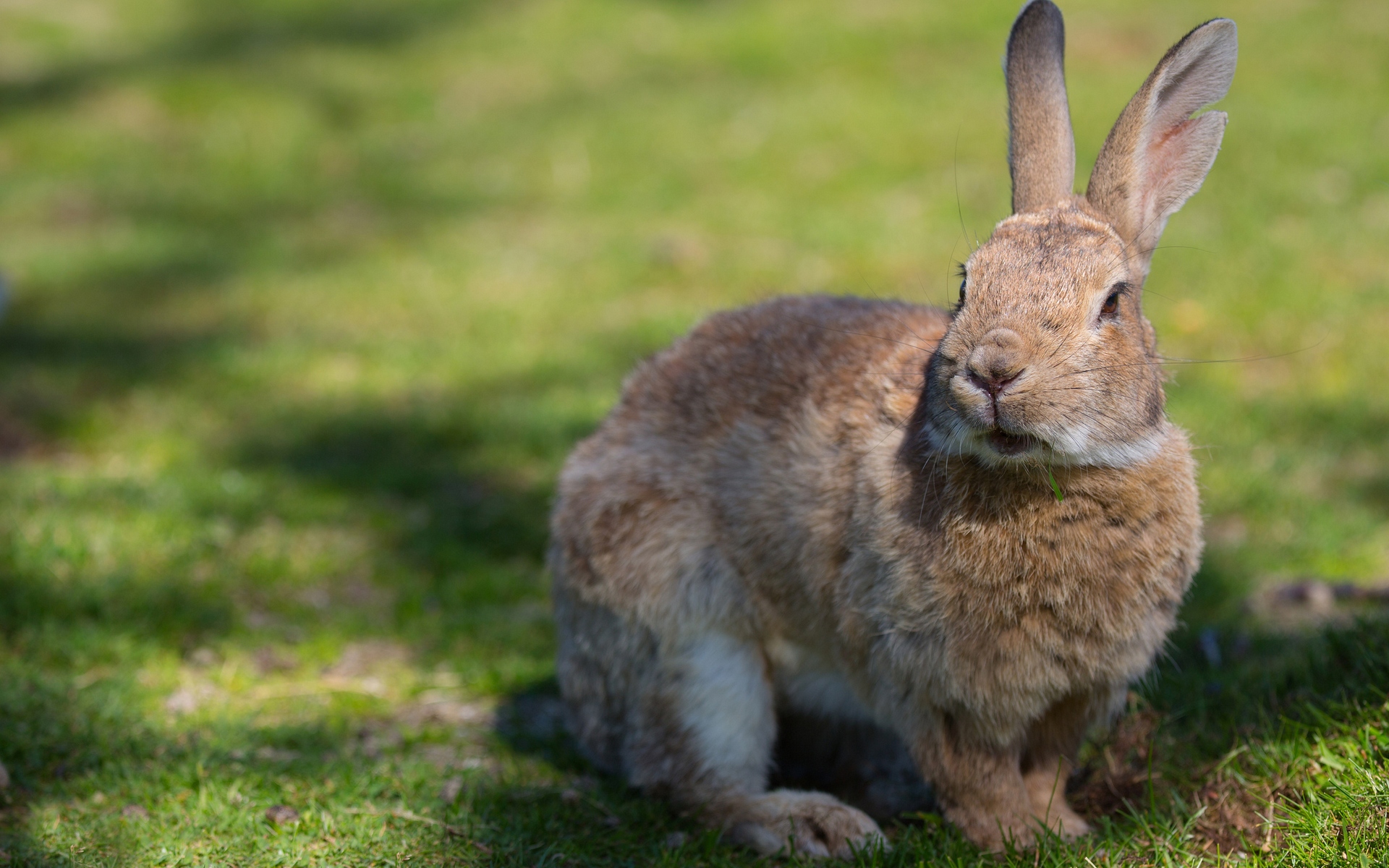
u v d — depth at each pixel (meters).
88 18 32.59
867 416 6.94
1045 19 6.96
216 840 6.82
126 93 27.77
